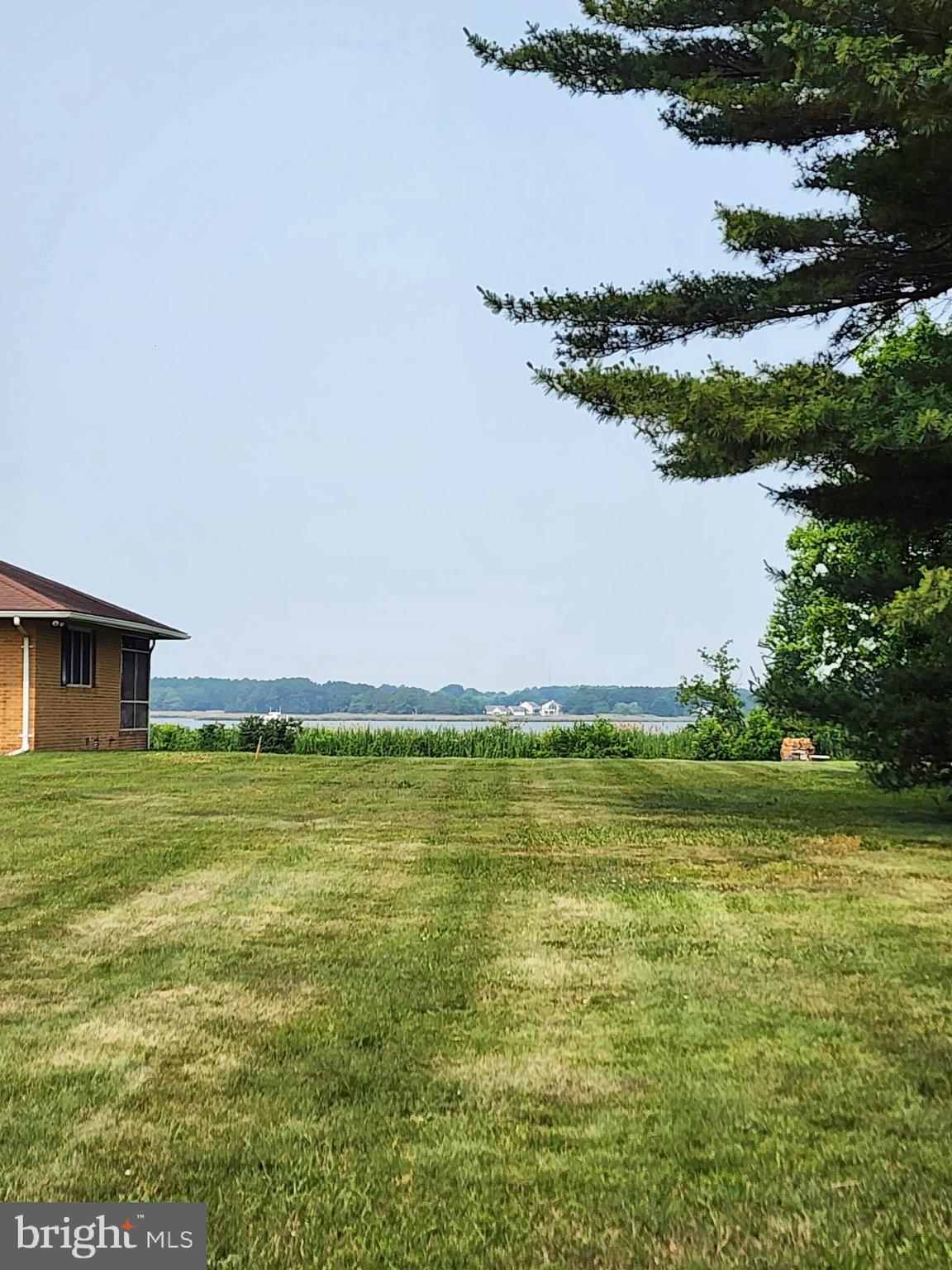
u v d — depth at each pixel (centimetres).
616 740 2980
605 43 1436
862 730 1320
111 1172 372
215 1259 320
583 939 677
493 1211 346
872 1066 465
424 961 627
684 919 734
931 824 1232
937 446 1043
